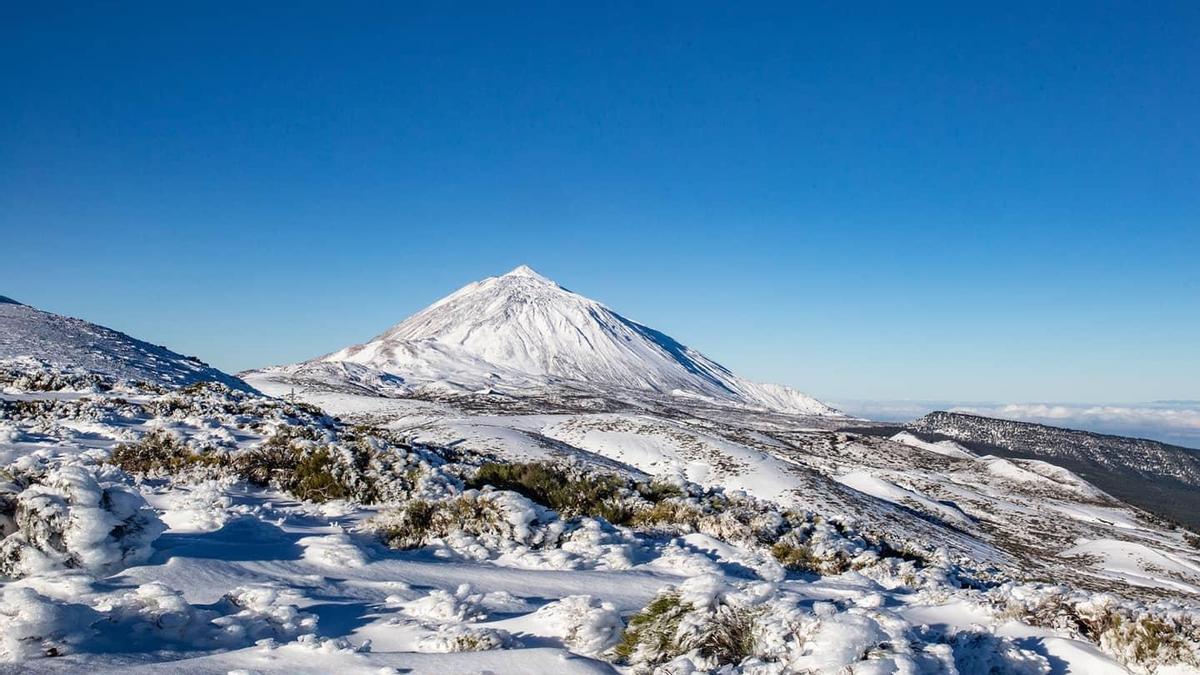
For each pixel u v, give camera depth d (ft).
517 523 36.96
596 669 17.53
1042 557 148.66
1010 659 21.18
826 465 242.17
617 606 24.75
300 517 38.19
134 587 21.56
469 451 83.61
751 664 17.75
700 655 18.48
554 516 40.60
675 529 46.09
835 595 31.48
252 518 34.65
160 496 37.76
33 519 22.08
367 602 23.40
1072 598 26.53
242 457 46.83
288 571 26.11
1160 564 148.15
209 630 18.58
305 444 49.60
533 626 21.02
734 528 46.55
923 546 58.08
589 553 35.42
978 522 185.16
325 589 24.22
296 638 19.06
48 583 20.12
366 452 50.83
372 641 19.25
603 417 240.53
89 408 66.23
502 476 53.36
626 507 50.57
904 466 280.51
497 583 28.17
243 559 26.73
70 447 48.70
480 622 21.91
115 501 24.32
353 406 280.72
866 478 199.21
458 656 17.60
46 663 15.19
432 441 158.10
